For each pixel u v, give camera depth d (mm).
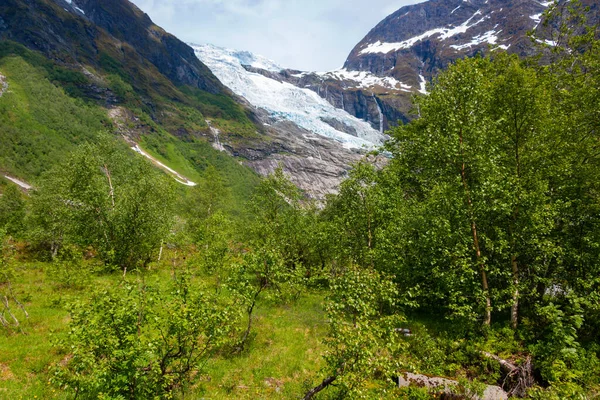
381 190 21875
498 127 19375
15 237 39438
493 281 19078
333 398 10688
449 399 12266
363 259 21438
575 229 18219
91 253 36469
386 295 13305
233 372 14156
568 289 18141
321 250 29688
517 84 18734
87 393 10797
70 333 9258
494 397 12133
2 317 16562
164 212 35188
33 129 136000
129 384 9492
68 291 22703
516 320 16984
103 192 29750
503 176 16859
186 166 197500
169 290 12219
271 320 20203
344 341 10383
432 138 18828
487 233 18250
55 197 36344
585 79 21656
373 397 10625
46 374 12711
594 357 14086
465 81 17016
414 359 14836
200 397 12094
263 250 18359
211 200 59312
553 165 18078
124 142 176125
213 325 10922
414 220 18859
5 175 105125
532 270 18859
